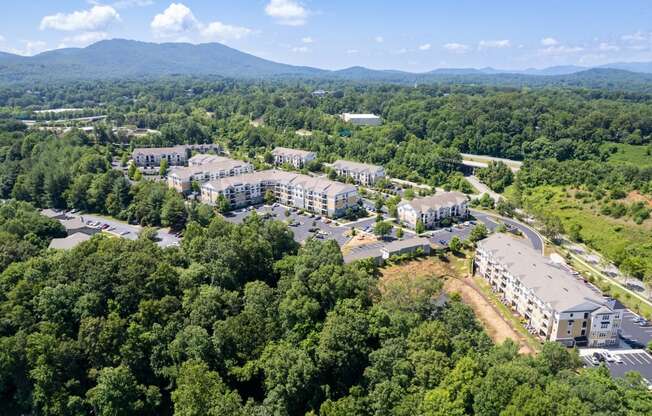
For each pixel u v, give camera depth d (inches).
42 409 3169.3
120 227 7076.8
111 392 3090.6
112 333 3422.7
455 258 6259.8
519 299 4977.9
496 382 2760.8
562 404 2591.0
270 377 3245.6
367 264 5615.2
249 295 3954.2
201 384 2997.0
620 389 2849.4
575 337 4370.1
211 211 7121.1
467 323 3818.9
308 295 3941.9
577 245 7096.5
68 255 4192.9
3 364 3248.0
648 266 5925.2
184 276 4082.2
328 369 3432.6
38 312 3668.8
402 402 2883.9
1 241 4628.4
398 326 3595.0
